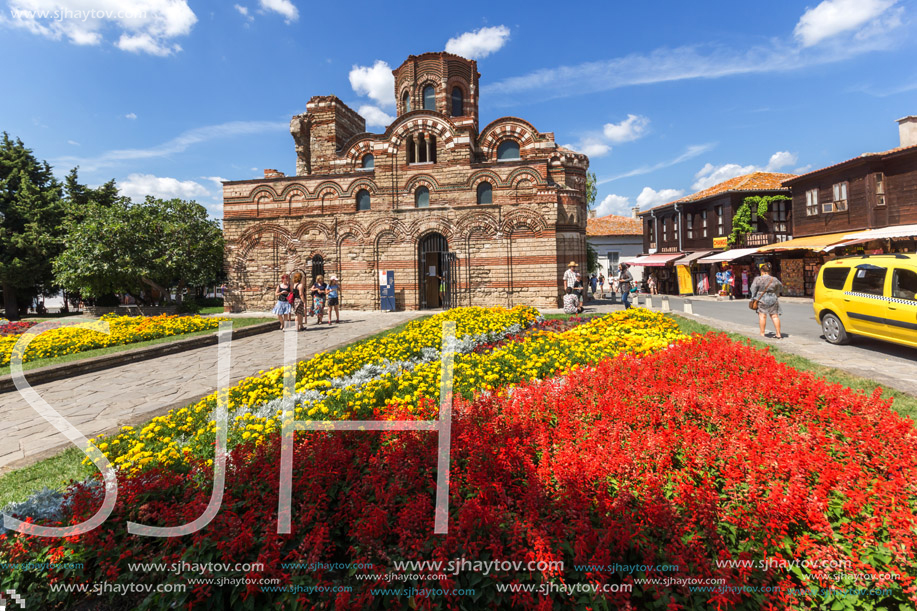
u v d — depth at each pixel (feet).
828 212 92.17
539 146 87.10
